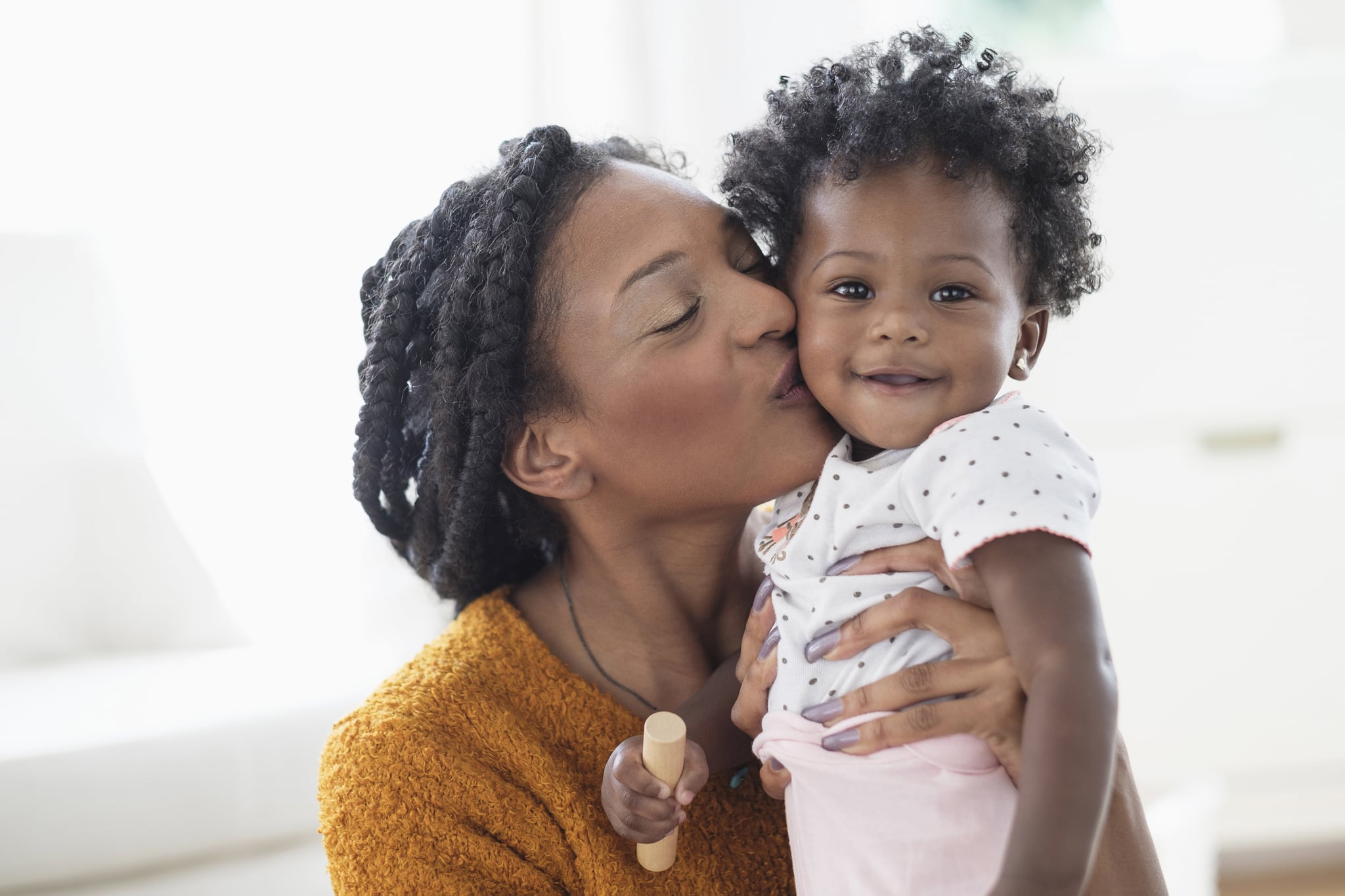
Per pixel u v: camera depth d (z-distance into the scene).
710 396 0.87
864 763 0.79
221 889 1.29
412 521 1.07
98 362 1.73
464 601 1.07
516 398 0.92
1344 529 2.28
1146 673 2.32
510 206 0.91
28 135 2.00
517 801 0.90
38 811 1.23
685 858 0.92
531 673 0.96
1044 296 0.92
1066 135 0.92
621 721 0.95
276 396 2.04
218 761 1.31
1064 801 0.65
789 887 0.95
